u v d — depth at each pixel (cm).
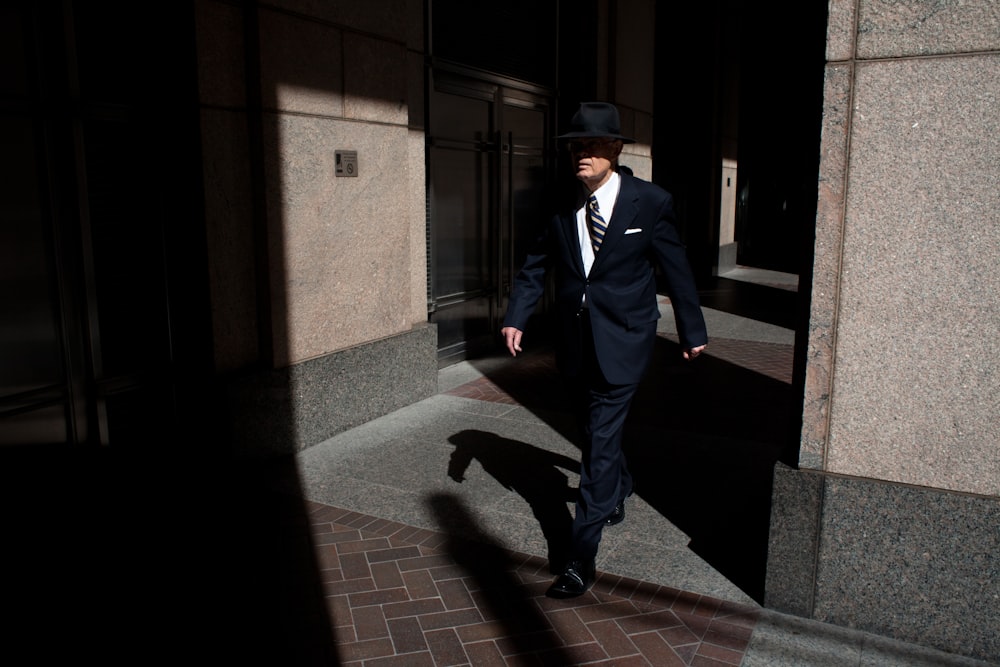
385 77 596
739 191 2100
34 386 418
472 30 789
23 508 411
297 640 314
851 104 288
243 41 491
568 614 333
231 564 378
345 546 396
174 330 486
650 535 407
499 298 881
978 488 290
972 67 271
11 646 309
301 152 527
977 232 278
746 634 316
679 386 729
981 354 283
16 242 404
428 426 596
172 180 476
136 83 457
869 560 310
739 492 468
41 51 407
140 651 307
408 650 308
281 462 519
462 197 802
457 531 413
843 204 295
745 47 2117
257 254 515
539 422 606
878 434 302
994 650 296
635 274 345
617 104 1095
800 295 316
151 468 480
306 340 546
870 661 298
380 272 610
